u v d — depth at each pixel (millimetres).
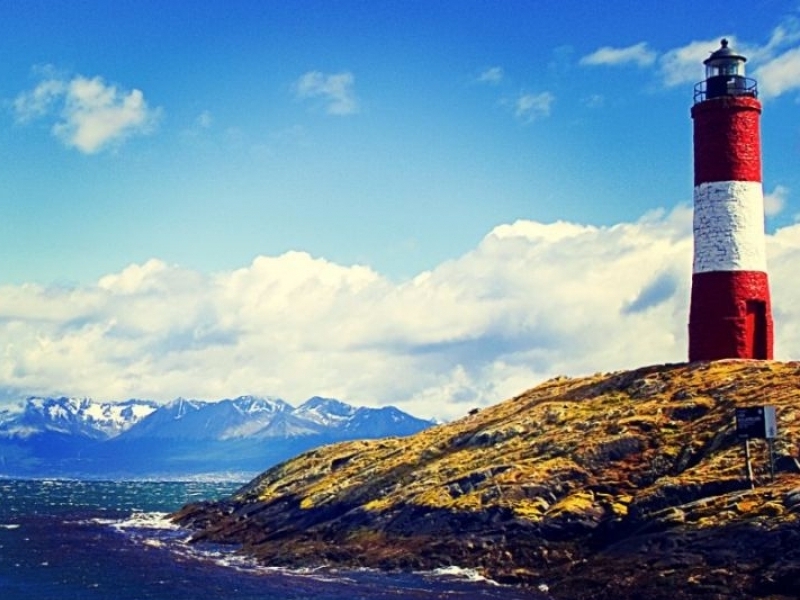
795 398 87562
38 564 99000
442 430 122250
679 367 105688
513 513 84812
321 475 124812
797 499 69875
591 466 88688
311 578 84938
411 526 90688
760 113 106625
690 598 66750
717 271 105125
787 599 63531
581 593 72688
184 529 136750
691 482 79000
